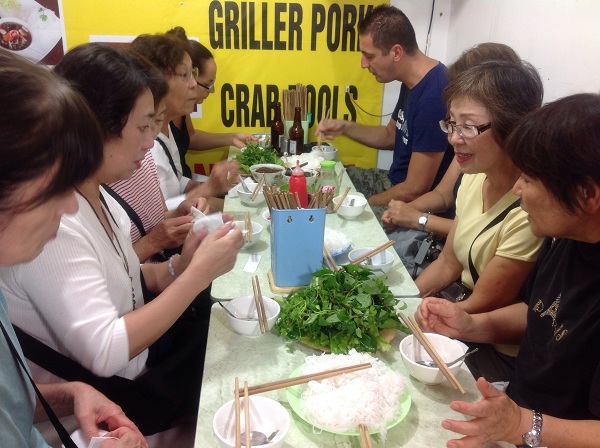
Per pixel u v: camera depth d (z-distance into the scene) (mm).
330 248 1618
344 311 1157
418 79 2604
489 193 1559
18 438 740
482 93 1397
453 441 853
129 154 1229
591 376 1012
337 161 2963
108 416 1008
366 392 957
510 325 1366
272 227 1438
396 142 2949
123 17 3156
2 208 587
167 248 1751
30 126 568
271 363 1150
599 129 847
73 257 1040
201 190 2271
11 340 777
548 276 1165
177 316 1169
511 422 895
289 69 3350
